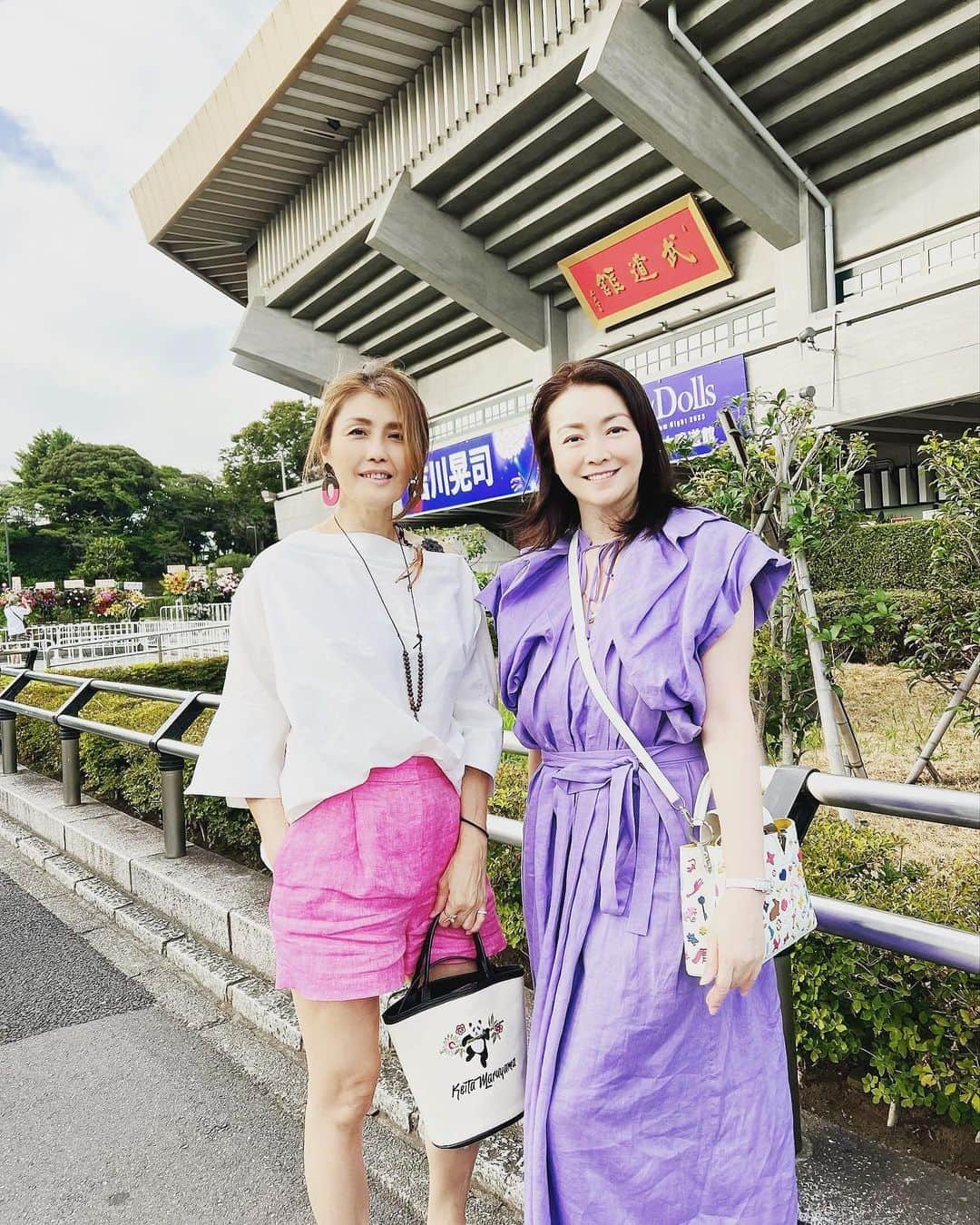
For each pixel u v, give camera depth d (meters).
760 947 1.01
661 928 1.10
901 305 7.42
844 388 7.95
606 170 9.45
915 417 8.33
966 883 1.90
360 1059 1.34
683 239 9.60
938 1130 1.71
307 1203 1.78
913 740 4.98
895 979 1.60
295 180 13.09
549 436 1.33
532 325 12.27
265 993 2.62
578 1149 1.09
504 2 8.87
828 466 3.25
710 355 9.96
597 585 1.26
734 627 1.11
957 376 7.05
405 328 14.32
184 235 15.03
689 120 7.73
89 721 4.29
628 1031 1.08
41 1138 2.05
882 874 1.94
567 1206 1.10
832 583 3.96
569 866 1.20
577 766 1.22
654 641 1.13
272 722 1.38
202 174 12.82
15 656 14.13
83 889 3.74
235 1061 2.37
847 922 1.30
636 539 1.23
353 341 15.74
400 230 11.07
